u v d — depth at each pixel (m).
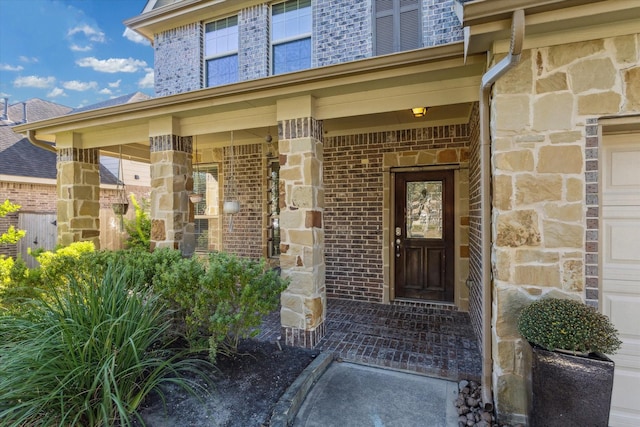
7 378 1.88
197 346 2.98
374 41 4.92
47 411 1.94
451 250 4.71
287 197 3.47
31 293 3.41
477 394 2.58
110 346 2.14
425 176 4.83
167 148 4.12
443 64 2.69
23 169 9.09
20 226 8.43
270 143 5.86
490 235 2.48
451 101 2.94
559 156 2.17
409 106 3.09
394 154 4.82
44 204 9.41
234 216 6.11
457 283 4.55
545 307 2.00
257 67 5.73
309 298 3.38
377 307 4.72
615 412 2.29
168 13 6.21
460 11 2.06
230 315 2.90
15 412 1.88
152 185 4.23
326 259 5.27
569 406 1.82
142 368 2.31
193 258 3.28
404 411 2.45
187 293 2.99
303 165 3.39
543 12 1.92
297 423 2.33
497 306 2.29
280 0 5.62
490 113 2.45
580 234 2.14
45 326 2.26
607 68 2.07
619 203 2.30
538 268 2.21
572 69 2.13
